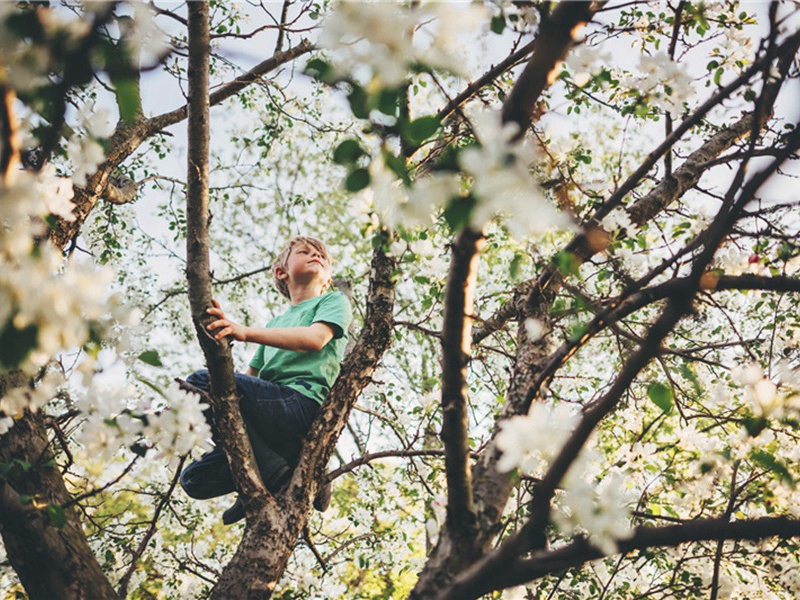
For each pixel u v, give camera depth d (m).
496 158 0.90
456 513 1.61
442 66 0.90
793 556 2.97
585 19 1.14
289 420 2.50
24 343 0.94
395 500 4.46
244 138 5.54
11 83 0.93
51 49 0.95
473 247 1.33
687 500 2.69
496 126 0.97
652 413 3.43
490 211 0.91
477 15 0.86
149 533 2.18
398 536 4.36
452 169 0.96
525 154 0.90
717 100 1.71
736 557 3.23
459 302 1.42
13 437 1.95
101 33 1.00
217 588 2.17
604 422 3.61
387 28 0.84
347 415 2.52
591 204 2.52
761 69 1.62
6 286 0.94
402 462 4.27
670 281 1.52
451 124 2.77
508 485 1.72
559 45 1.13
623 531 1.33
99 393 1.61
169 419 1.72
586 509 1.30
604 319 1.59
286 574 3.82
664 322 1.41
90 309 0.99
